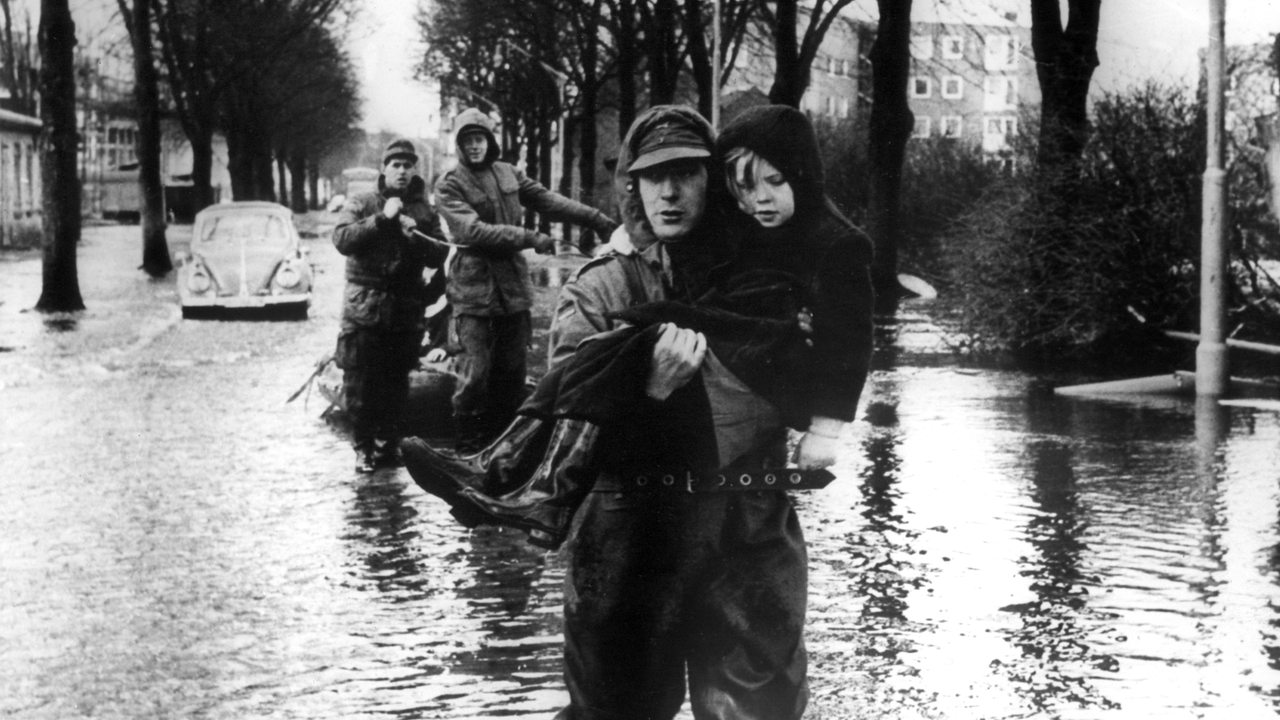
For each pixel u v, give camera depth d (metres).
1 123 50.97
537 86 63.12
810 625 6.92
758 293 4.37
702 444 4.37
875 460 11.41
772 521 4.46
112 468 11.36
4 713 5.82
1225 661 6.34
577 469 4.38
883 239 29.47
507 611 7.25
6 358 19.83
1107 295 18.69
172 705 5.90
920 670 6.25
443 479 4.48
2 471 11.24
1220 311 15.40
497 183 10.80
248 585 7.78
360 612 7.25
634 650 4.46
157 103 40.25
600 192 52.81
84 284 36.09
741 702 4.43
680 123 4.43
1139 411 14.23
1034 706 5.78
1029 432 12.87
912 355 19.50
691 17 35.88
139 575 8.02
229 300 26.98
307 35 67.44
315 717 5.74
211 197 52.72
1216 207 15.34
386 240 10.88
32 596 7.60
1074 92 19.30
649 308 4.34
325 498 10.11
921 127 54.03
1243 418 13.73
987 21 30.61
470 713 5.77
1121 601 7.31
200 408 14.82
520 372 10.99
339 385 15.51
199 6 51.53
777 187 4.39
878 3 29.59
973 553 8.32
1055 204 18.75
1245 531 8.87
